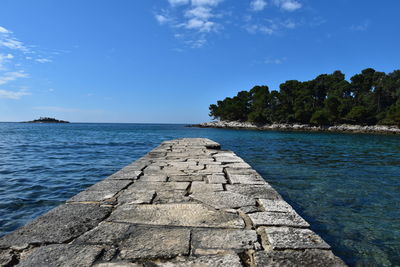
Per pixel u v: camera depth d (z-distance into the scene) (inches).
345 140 1130.0
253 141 974.4
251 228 96.7
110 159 444.8
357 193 219.0
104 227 96.6
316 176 288.4
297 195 211.5
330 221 157.9
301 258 74.9
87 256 75.4
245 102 3575.3
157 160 269.0
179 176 188.4
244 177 184.4
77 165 375.9
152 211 114.3
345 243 130.5
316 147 722.2
